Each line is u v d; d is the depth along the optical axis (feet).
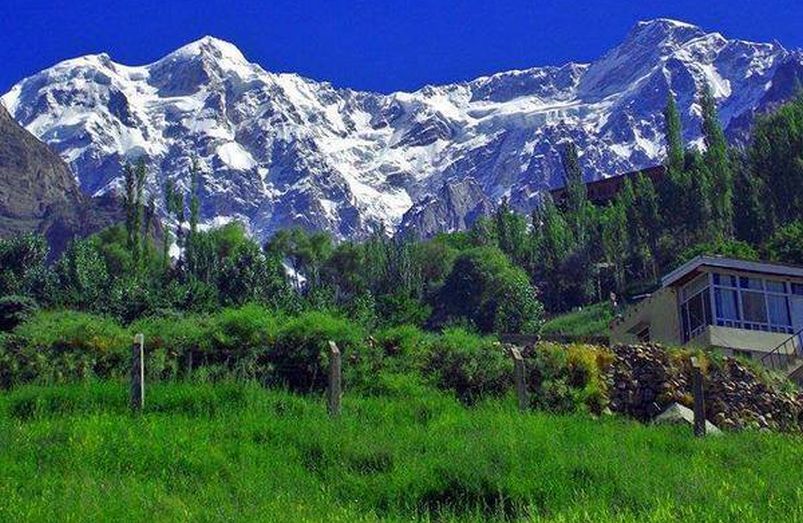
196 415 88.74
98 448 73.97
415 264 424.46
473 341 110.63
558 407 104.83
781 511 61.46
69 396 91.35
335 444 77.25
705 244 328.90
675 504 62.95
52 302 195.52
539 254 403.13
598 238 396.98
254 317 107.86
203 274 299.58
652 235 371.76
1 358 103.81
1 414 87.15
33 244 282.56
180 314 182.19
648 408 108.17
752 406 110.63
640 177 439.63
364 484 68.28
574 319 302.25
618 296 336.29
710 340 164.45
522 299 301.02
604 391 108.27
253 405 90.38
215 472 70.69
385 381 103.60
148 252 353.31
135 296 197.98
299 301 248.93
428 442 78.74
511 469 69.21
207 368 103.91
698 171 375.45
